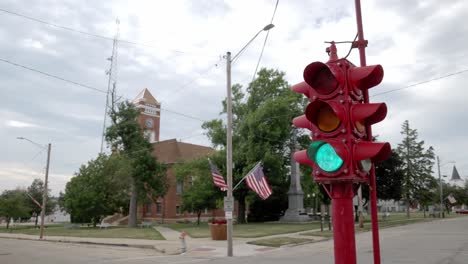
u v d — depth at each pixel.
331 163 3.62
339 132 3.64
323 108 3.76
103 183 49.91
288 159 47.44
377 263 3.83
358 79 3.67
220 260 16.25
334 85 3.74
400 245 19.94
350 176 3.54
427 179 70.06
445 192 94.81
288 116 41.72
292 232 30.84
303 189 49.38
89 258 17.36
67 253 19.97
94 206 49.38
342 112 3.65
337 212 3.69
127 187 49.66
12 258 17.53
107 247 24.20
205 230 35.97
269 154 40.09
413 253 16.47
